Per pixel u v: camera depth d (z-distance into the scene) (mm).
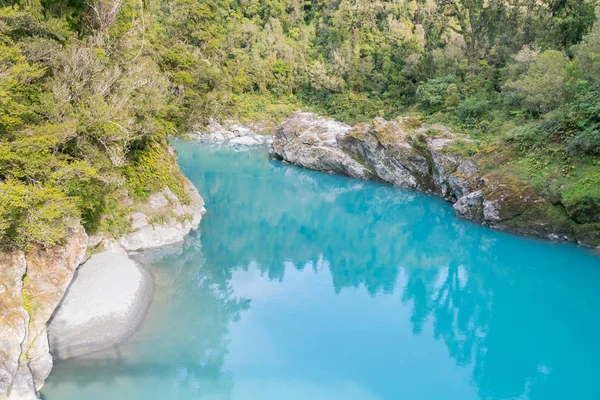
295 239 24672
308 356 13359
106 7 17062
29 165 11125
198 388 11477
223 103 26125
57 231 11297
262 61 63125
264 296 17328
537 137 24750
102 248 16859
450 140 31734
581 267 19891
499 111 33500
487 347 14188
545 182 22828
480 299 17625
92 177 13609
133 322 13516
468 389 12094
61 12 15617
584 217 21406
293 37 71000
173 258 19359
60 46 14133
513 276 19516
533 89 26938
